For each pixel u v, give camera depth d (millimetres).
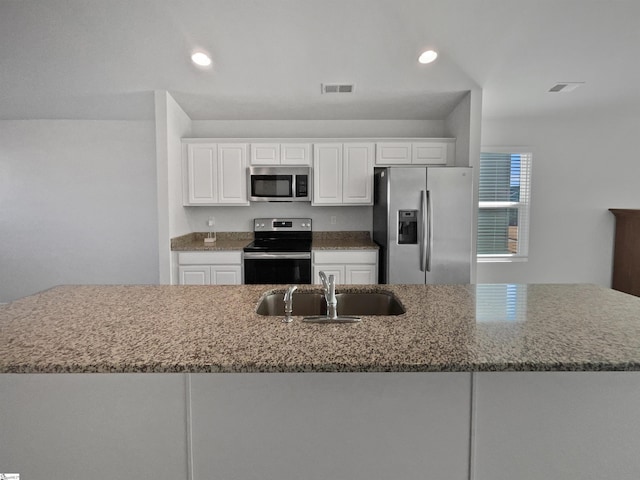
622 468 1125
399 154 3771
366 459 1127
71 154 4148
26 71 3129
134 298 1630
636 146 4359
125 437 1119
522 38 2789
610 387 1109
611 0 2463
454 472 1133
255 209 4199
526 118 4297
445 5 2529
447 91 3451
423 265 3332
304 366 963
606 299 1610
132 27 2719
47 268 4238
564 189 4410
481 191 4395
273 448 1124
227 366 959
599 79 3307
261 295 1690
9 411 1104
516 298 1632
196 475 1133
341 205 4090
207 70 3121
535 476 1130
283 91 3432
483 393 1109
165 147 3375
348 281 3576
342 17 2625
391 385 1109
